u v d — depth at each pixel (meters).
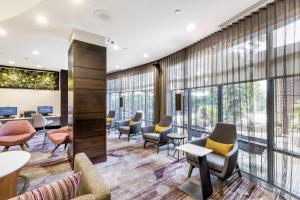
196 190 2.42
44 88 7.08
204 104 3.71
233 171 2.53
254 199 2.22
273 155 2.44
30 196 1.03
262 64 2.52
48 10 2.54
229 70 3.07
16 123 4.06
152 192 2.39
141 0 2.30
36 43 3.91
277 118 2.34
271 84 2.46
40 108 6.61
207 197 2.24
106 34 3.42
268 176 2.48
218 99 3.39
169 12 2.61
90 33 3.34
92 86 3.32
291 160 2.16
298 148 2.11
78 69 3.16
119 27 3.12
